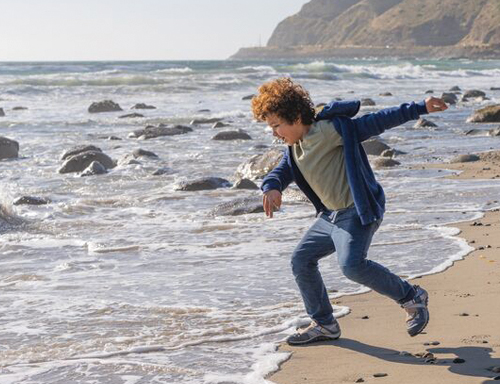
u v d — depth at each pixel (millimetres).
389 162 14773
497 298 5574
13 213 9961
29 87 39344
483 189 11570
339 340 4805
